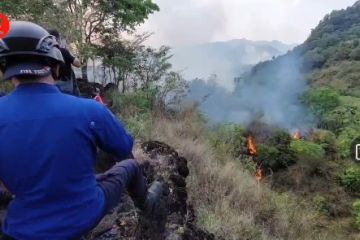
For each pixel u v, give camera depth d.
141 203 2.45
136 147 4.86
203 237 4.01
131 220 3.30
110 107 7.43
